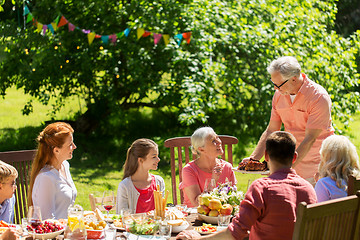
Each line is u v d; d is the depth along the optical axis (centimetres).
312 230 222
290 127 414
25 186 407
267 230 248
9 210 338
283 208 245
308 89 390
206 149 379
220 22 841
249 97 891
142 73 848
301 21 880
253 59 868
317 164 406
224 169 392
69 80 865
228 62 869
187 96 770
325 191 313
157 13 834
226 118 962
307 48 872
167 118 1000
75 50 871
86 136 905
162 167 745
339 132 829
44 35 845
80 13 886
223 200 324
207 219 321
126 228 298
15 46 845
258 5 864
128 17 864
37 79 841
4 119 1034
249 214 244
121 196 357
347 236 241
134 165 362
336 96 849
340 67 870
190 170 384
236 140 442
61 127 352
